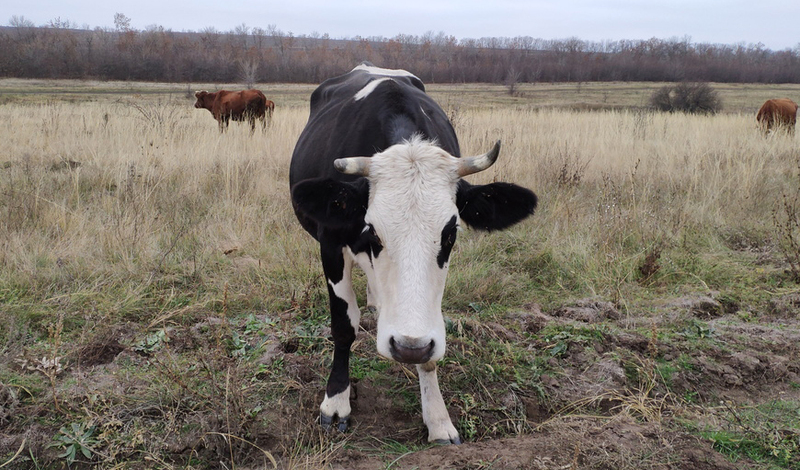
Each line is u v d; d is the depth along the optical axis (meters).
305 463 2.88
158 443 3.11
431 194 2.84
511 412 3.51
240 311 4.61
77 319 4.27
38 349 3.89
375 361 3.89
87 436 3.12
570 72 78.88
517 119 15.54
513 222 3.18
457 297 4.86
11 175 7.32
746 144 10.69
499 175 8.00
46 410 3.32
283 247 5.56
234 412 3.20
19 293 4.51
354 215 3.02
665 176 8.27
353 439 3.28
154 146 9.54
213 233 5.86
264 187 7.39
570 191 7.39
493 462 2.93
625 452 3.00
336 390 3.39
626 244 5.99
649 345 3.86
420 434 3.37
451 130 4.30
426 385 3.35
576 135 12.02
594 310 4.73
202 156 8.75
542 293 5.16
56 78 57.47
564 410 3.56
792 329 4.47
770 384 3.86
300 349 4.05
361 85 4.37
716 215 6.75
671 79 80.69
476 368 3.79
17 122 12.68
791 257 5.58
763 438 3.16
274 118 14.51
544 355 4.04
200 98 16.78
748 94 49.28
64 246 5.27
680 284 5.34
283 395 3.55
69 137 10.33
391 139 3.35
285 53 90.75
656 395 3.69
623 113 20.38
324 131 4.05
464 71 72.06
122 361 3.81
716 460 3.00
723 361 4.04
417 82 5.27
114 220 5.80
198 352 3.86
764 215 7.00
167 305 4.58
